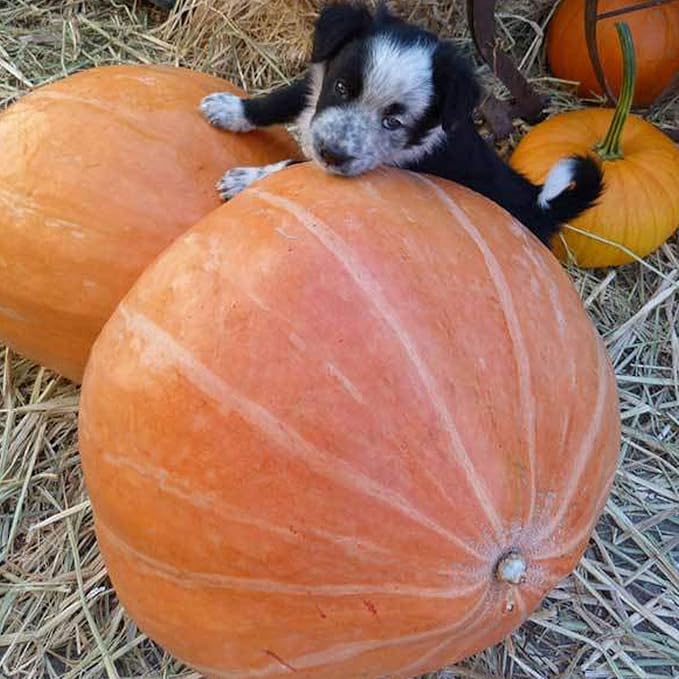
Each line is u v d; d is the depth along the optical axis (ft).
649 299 2.56
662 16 2.89
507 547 1.35
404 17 2.86
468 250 1.53
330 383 1.34
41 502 2.07
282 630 1.37
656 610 1.99
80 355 1.89
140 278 1.57
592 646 1.90
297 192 1.58
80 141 1.78
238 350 1.38
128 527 1.46
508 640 1.87
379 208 1.54
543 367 1.45
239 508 1.34
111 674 1.79
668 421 2.35
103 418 1.49
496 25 3.00
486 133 2.81
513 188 2.22
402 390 1.35
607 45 2.92
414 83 1.85
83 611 1.88
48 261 1.77
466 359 1.39
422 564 1.32
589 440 1.48
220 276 1.46
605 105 2.99
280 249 1.45
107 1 3.15
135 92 1.87
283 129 2.10
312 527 1.32
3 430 2.15
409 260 1.46
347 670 1.41
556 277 1.63
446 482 1.32
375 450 1.32
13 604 1.90
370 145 1.76
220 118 1.90
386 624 1.34
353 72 1.85
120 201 1.75
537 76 3.11
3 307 1.86
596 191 2.24
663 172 2.52
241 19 2.97
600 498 1.51
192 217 1.78
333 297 1.40
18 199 1.78
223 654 1.44
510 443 1.37
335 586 1.33
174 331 1.44
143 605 1.50
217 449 1.36
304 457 1.32
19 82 2.85
